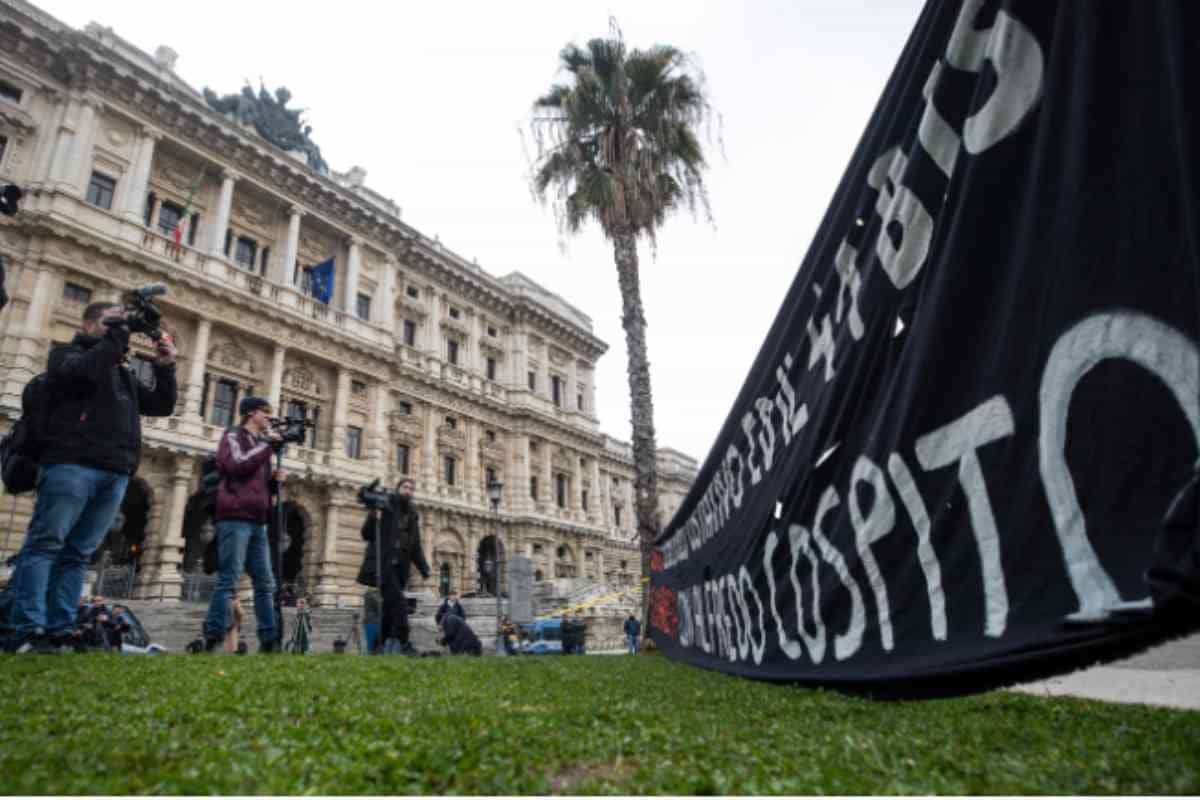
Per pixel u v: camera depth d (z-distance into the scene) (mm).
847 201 3783
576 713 2590
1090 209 2018
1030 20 2373
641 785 1585
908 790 1486
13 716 2119
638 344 14602
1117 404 1876
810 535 3510
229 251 27734
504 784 1582
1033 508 2090
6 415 19109
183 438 23250
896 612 2686
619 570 49281
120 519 24312
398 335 35312
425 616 27312
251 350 27188
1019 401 2186
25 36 22047
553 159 15516
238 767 1576
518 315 43250
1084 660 1834
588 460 47344
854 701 2887
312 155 32625
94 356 4566
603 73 15180
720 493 5410
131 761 1644
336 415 29797
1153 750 1898
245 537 5809
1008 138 2412
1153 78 1890
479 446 38625
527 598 23531
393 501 8305
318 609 23781
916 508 2590
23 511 19062
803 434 3818
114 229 23000
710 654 5512
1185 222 1716
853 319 3377
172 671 3527
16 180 21594
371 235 33406
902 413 2686
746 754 1855
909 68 3334
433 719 2326
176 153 26125
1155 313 1801
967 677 2211
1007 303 2303
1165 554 1583
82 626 8109
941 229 2699
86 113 22984
